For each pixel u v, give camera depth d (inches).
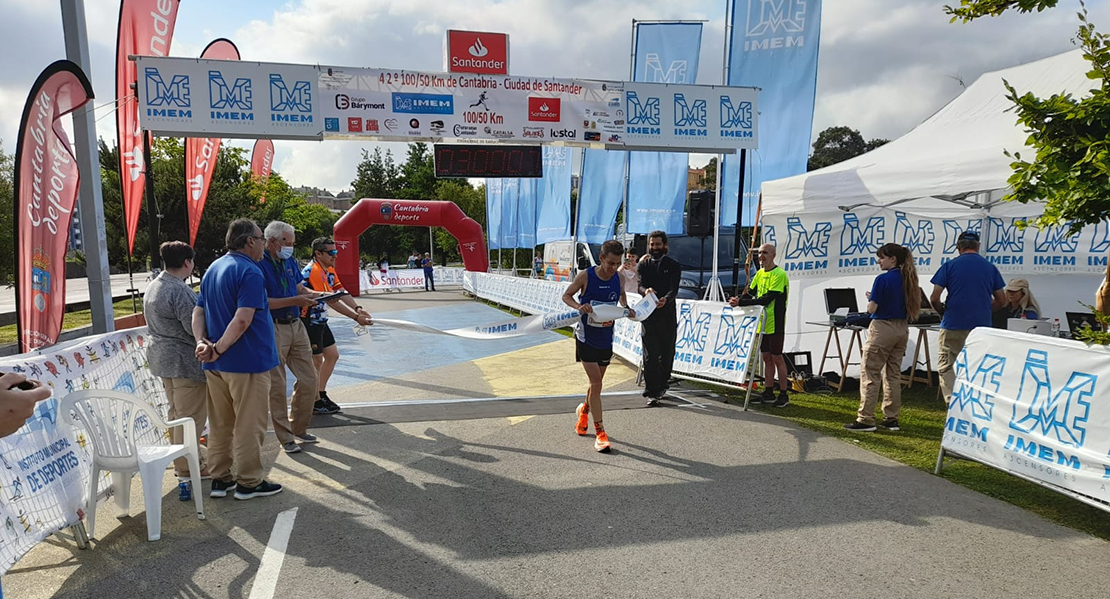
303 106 260.5
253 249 161.9
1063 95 111.0
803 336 335.6
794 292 336.5
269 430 224.4
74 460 143.2
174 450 145.4
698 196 377.4
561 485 168.7
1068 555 128.6
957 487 165.8
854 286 343.0
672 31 398.3
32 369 137.5
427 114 276.7
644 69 403.2
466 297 927.0
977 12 122.3
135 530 143.9
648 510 151.9
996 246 335.6
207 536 140.5
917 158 279.0
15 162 172.2
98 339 165.5
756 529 141.3
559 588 117.4
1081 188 105.4
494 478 174.4
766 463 185.2
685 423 229.1
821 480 171.0
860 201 281.7
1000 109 275.3
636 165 456.1
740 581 119.3
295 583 119.9
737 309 267.1
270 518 149.6
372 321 228.8
